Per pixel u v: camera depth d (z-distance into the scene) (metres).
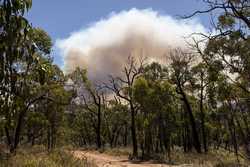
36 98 32.94
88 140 89.25
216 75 25.06
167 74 49.66
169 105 50.91
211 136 69.50
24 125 46.72
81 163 21.44
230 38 21.09
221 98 26.41
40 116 46.12
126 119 76.12
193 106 58.75
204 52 23.33
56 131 54.78
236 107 26.00
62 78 36.50
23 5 5.86
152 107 49.19
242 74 23.56
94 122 78.88
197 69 45.78
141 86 48.53
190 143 64.12
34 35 6.50
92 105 75.00
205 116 59.00
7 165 16.03
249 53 22.16
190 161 35.00
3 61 5.93
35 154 20.88
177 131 68.25
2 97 6.17
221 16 19.50
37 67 6.75
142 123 52.84
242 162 25.84
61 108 47.25
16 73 6.19
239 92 25.88
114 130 78.06
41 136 55.84
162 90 48.72
